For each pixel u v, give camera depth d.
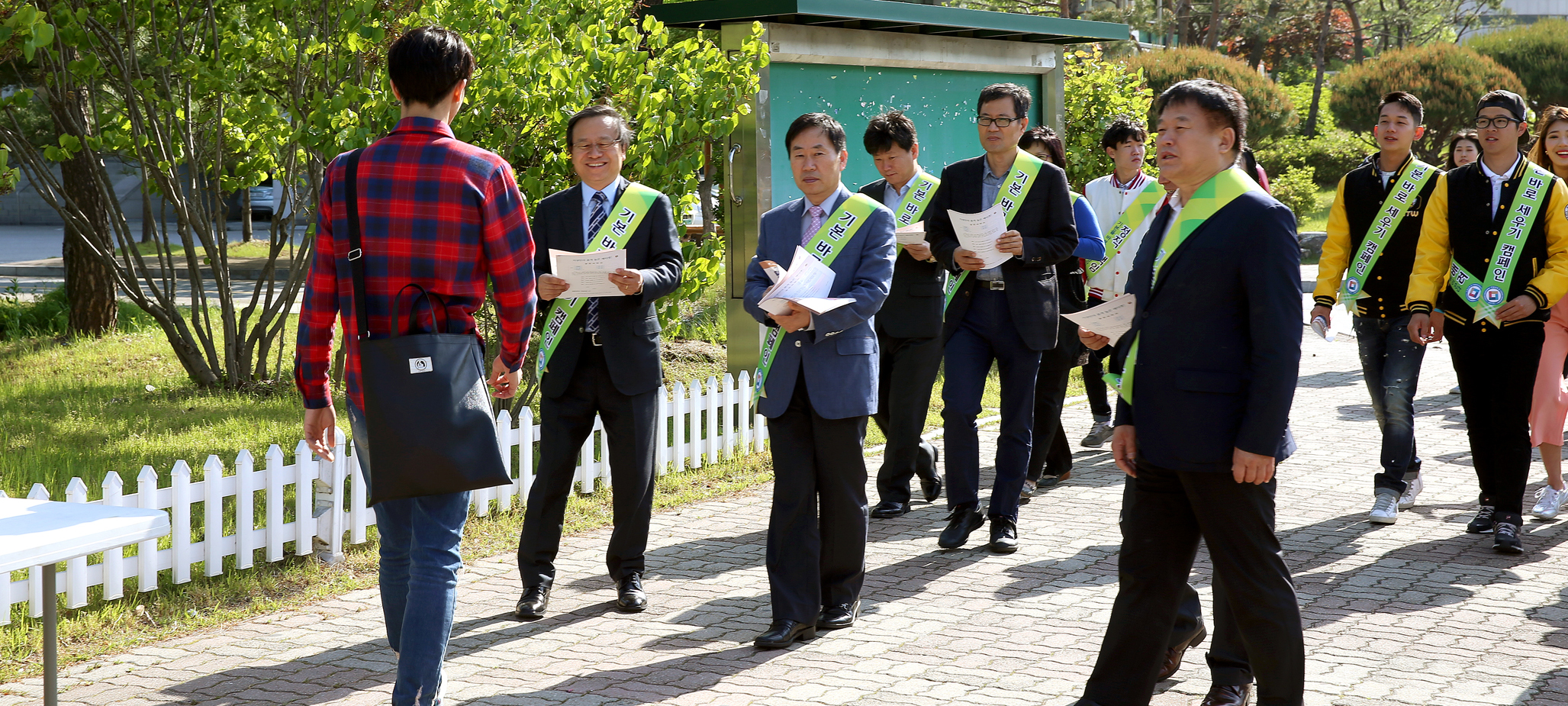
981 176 5.90
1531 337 5.59
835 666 4.29
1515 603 4.91
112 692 4.09
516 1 7.54
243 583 5.22
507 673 4.23
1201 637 4.16
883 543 5.93
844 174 8.83
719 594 5.16
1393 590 5.09
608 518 6.40
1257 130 30.12
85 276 12.16
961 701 3.96
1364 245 6.08
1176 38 44.97
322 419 3.64
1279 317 3.11
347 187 3.46
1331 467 7.57
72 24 8.06
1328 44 50.06
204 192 9.67
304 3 8.02
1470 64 30.31
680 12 8.46
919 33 9.20
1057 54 10.28
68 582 4.75
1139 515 3.42
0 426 8.11
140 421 8.35
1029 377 5.80
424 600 3.43
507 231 3.50
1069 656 4.38
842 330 4.46
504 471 3.42
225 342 9.70
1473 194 5.67
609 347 4.77
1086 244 6.12
